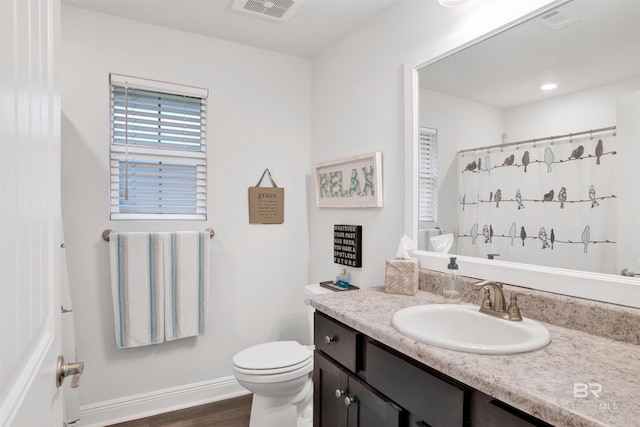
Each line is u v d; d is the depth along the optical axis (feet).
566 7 3.96
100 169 6.83
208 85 7.79
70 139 6.60
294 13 6.73
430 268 5.51
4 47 1.51
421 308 4.32
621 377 2.65
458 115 5.14
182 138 7.66
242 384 6.08
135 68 7.10
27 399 1.76
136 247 6.84
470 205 4.98
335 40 7.88
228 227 8.03
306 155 8.96
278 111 8.59
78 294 6.64
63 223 6.53
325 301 4.90
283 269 8.65
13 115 1.63
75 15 6.62
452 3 4.76
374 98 6.75
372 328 3.84
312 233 8.87
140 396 7.10
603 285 3.61
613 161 3.60
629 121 3.49
